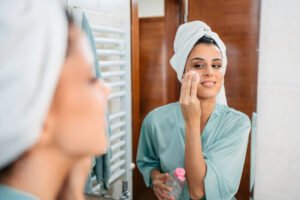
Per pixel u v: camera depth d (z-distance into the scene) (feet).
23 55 0.92
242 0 2.60
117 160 3.37
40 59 0.94
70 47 1.11
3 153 0.96
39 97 0.95
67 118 1.08
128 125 3.25
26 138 0.95
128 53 3.14
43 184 1.10
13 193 1.06
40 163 1.08
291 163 2.71
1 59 0.91
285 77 2.60
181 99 2.84
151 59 3.01
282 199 2.79
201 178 2.85
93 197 3.59
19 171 1.07
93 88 1.17
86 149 1.13
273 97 2.66
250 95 2.69
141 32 3.04
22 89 0.91
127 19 3.12
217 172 2.83
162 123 3.02
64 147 1.10
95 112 1.15
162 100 3.00
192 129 2.83
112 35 3.24
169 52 2.91
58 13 1.02
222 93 2.75
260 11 2.56
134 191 3.31
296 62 2.55
